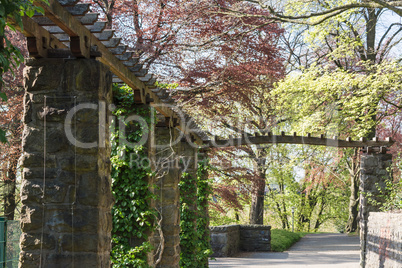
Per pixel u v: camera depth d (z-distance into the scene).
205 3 14.03
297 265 13.23
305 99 17.72
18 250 6.66
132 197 7.20
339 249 18.64
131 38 14.41
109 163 5.39
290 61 24.56
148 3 14.41
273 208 35.34
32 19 4.75
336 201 35.97
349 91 17.09
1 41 3.18
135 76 6.70
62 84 5.07
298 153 25.28
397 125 24.23
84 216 4.97
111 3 14.34
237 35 13.12
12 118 13.37
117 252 7.15
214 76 14.05
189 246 10.32
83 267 4.92
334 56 19.95
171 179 8.91
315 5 16.75
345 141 11.63
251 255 16.53
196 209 10.61
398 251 8.42
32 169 5.07
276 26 16.14
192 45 14.45
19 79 13.12
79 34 4.83
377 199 11.80
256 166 23.14
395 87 15.89
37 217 4.99
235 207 18.48
